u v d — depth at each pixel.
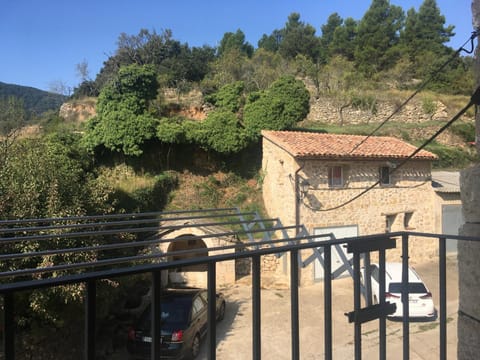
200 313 9.35
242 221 10.30
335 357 8.38
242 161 19.16
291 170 14.65
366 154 15.23
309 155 14.23
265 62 31.55
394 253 16.11
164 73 30.28
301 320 10.62
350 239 1.87
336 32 46.34
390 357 8.18
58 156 14.12
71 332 9.26
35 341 8.39
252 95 20.38
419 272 15.23
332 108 28.02
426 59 38.97
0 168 9.17
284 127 19.66
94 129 17.61
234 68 28.67
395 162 16.06
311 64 31.64
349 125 27.66
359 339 1.85
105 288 9.27
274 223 15.80
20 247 7.96
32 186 8.58
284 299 12.59
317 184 14.80
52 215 8.52
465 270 1.94
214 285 1.51
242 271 15.18
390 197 16.30
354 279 1.87
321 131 24.17
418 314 9.91
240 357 8.52
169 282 14.59
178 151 18.66
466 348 1.92
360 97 28.58
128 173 17.70
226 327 10.31
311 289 13.70
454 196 17.61
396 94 30.98
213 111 21.66
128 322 10.99
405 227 16.78
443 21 46.12
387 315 1.99
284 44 44.56
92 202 10.12
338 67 34.38
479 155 2.03
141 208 16.00
